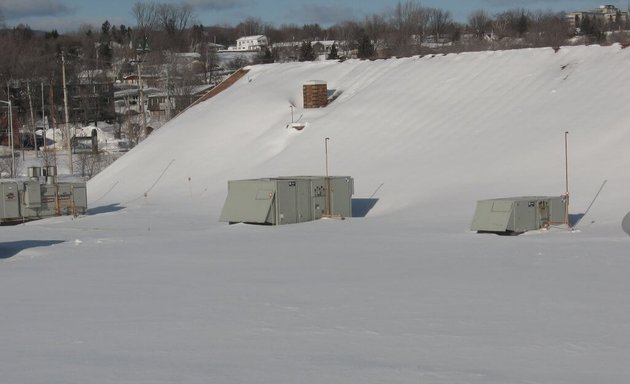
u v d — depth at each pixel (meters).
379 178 49.53
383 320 16.25
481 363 12.79
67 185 49.75
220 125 64.06
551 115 50.62
